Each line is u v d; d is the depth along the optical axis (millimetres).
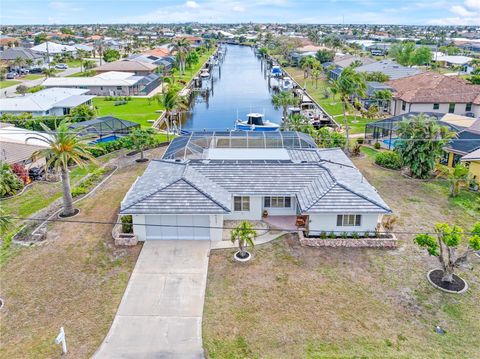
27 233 31094
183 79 115812
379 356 19469
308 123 62219
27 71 123812
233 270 26516
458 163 43688
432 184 41000
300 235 30031
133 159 49469
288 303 23297
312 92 95562
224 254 28453
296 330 21203
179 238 30484
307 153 40438
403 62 122375
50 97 73812
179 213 29141
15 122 60656
